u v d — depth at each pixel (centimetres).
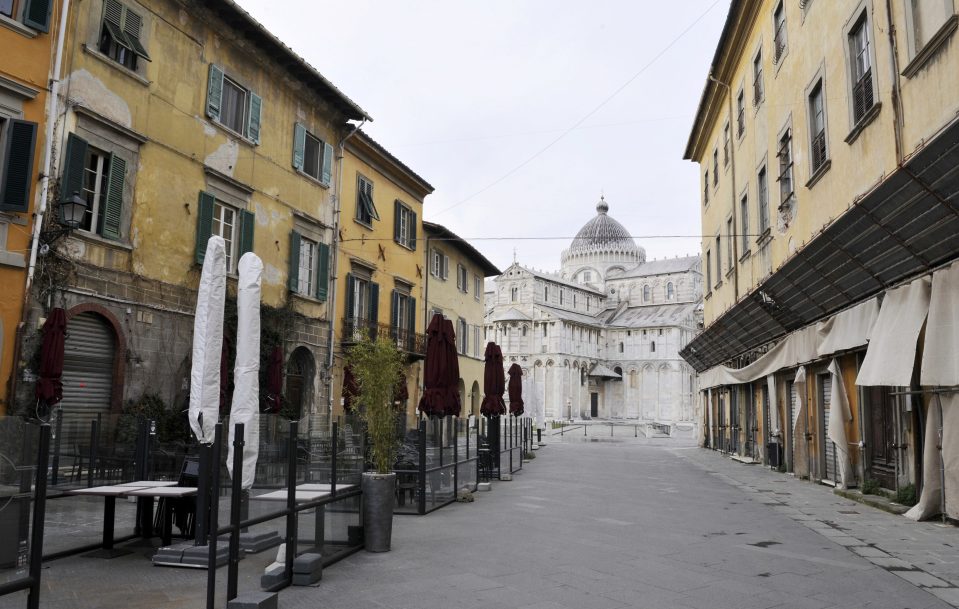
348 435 888
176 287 1723
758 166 2220
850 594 662
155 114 1678
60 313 1324
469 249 4109
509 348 9919
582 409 10094
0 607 580
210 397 782
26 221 1338
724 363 3042
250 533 787
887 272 1267
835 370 1524
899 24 1183
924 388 1173
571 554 838
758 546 903
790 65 1847
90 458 996
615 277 11450
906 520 1126
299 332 2252
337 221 2523
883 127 1248
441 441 1292
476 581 699
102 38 1542
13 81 1321
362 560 797
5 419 473
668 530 1025
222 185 1909
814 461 1762
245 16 1886
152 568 750
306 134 2375
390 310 3006
